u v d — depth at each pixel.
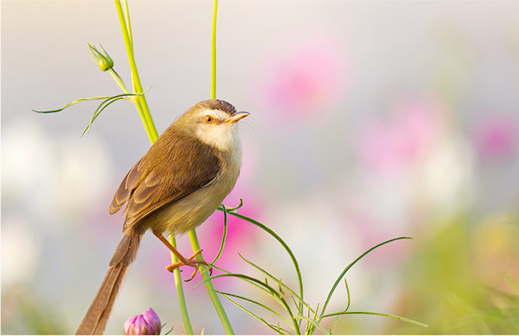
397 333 7.55
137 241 8.30
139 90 7.79
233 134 9.32
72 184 9.93
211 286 7.15
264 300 9.10
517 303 6.42
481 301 6.68
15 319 8.20
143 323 6.71
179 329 9.44
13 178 9.89
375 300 8.15
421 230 7.86
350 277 8.42
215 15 7.73
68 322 8.59
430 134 8.59
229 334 7.04
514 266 7.15
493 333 6.38
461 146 8.44
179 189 8.59
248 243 9.53
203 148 9.05
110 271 7.89
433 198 8.20
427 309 7.25
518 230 7.34
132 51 7.74
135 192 8.66
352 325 8.18
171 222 8.62
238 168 9.38
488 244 7.35
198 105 9.54
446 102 8.71
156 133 7.81
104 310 7.39
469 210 7.91
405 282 7.69
